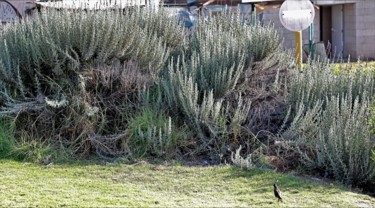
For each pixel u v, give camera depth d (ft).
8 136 24.04
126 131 24.20
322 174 22.11
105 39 26.04
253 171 21.48
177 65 25.68
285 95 26.86
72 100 24.98
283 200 17.93
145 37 27.43
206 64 26.66
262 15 70.49
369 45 89.71
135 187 19.39
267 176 20.85
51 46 25.29
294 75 27.81
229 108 25.70
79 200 17.58
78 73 25.84
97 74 26.02
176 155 23.65
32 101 25.44
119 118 25.55
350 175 21.13
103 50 26.23
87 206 16.94
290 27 34.63
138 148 23.73
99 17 26.40
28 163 22.56
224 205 17.25
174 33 30.76
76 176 20.74
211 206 17.11
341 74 27.58
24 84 26.37
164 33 30.48
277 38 30.14
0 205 16.93
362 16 89.45
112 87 26.30
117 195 18.29
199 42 29.07
